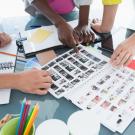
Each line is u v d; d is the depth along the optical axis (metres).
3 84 0.75
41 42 0.95
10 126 0.57
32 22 1.12
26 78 0.76
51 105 0.70
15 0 2.07
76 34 0.97
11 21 1.13
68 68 0.82
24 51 0.91
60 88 0.74
